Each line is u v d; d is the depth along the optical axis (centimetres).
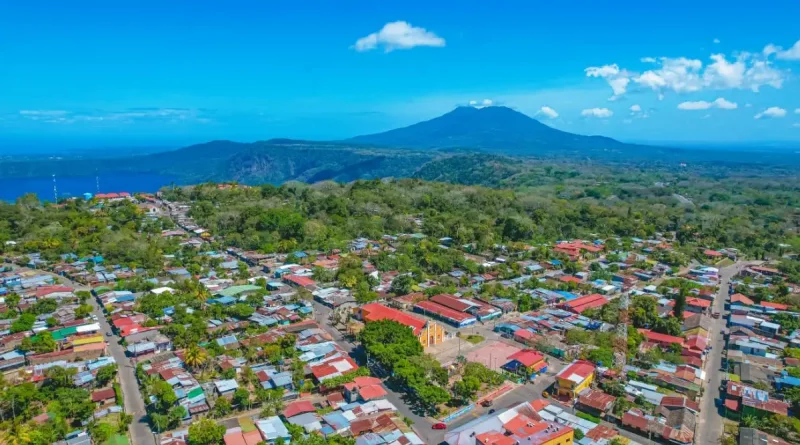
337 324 16225
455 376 12812
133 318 15762
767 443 9981
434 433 10506
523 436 9862
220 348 13625
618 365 13325
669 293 19400
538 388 12538
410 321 15050
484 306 17625
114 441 9812
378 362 13138
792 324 16062
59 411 10562
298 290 18600
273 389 11719
